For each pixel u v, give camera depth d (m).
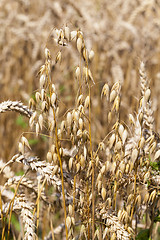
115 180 1.25
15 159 1.25
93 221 1.22
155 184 1.29
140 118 1.21
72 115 1.18
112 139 1.19
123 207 1.30
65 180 1.27
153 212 1.33
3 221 1.28
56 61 1.19
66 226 1.22
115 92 1.18
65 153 1.28
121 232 1.21
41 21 3.28
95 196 1.26
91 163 1.20
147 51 2.71
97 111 1.97
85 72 1.17
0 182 1.65
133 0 3.67
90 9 3.41
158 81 2.50
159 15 3.26
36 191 1.32
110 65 2.93
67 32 1.17
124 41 3.09
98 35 2.74
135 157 1.20
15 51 3.28
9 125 2.46
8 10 3.70
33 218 1.26
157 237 1.61
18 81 3.02
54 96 1.18
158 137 1.35
